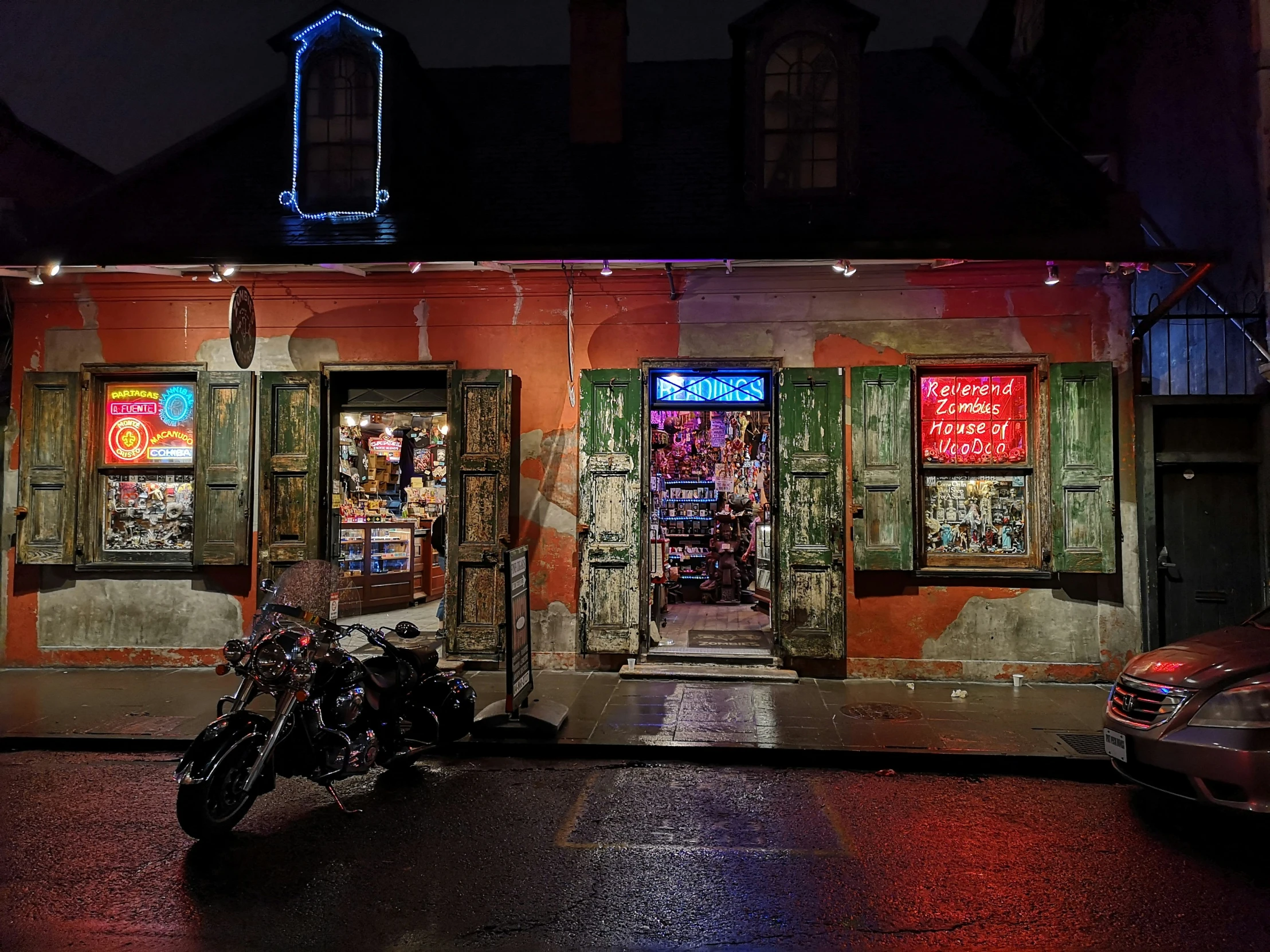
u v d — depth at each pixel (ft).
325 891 11.72
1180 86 26.22
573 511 26.21
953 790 16.35
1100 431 24.17
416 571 39.75
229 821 13.55
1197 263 21.83
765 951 10.14
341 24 27.91
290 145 28.02
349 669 15.81
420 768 17.58
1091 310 24.75
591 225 25.63
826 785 16.65
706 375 26.53
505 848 13.33
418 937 10.44
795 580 25.14
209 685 24.17
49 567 26.76
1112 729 14.66
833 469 25.04
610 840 13.70
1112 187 25.23
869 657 25.09
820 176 27.02
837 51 27.02
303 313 26.84
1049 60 30.94
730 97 29.32
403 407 27.32
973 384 25.54
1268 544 23.75
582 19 29.55
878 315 25.45
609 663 25.90
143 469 27.14
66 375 26.73
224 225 26.91
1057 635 24.54
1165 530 24.48
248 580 26.45
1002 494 25.39
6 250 25.00
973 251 22.43
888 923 10.87
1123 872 12.43
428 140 28.50
